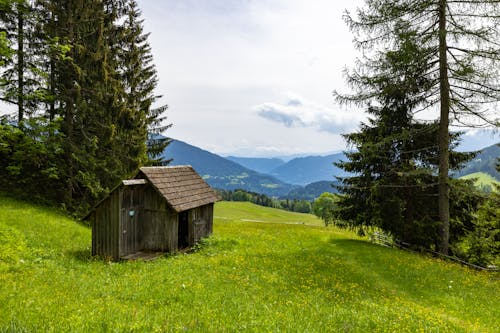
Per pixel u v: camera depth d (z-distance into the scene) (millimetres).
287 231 32094
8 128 19719
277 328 7195
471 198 21172
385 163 21781
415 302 12289
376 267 16484
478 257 22125
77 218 22875
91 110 22594
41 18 21516
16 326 5734
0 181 22797
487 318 11156
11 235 13641
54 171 22328
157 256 16031
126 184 15422
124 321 6551
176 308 8031
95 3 23328
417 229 20797
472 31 17219
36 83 21250
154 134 32469
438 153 21203
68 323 6133
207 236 21328
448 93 19031
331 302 10617
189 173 21938
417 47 18109
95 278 10867
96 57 22562
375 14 19062
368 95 20547
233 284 11281
